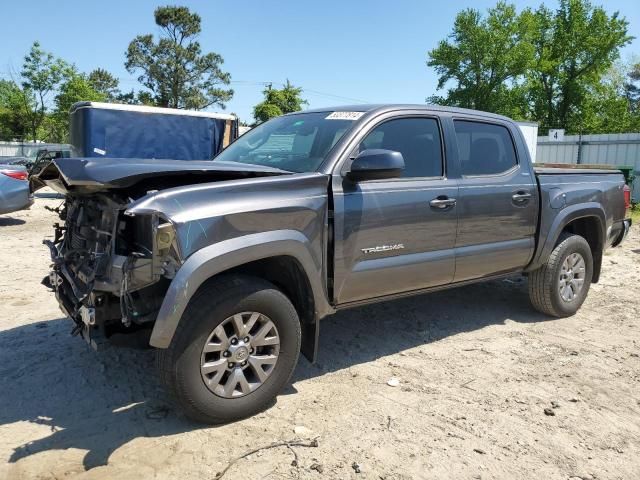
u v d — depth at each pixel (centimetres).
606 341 501
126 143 1024
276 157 431
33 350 456
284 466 303
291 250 354
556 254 540
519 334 516
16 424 344
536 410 370
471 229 464
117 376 410
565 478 298
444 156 456
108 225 341
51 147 3431
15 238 987
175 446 320
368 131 411
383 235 406
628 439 338
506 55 4684
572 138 1777
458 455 316
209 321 323
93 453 313
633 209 1549
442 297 630
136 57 5966
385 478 294
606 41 4897
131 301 318
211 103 6369
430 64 5041
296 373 424
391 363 445
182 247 309
